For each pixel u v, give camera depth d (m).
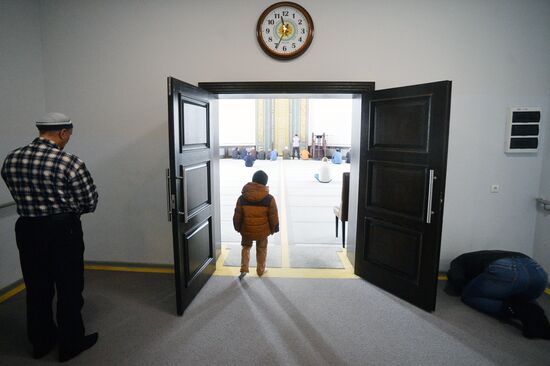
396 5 3.11
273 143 15.56
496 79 3.14
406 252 2.84
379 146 3.03
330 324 2.51
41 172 1.92
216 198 3.67
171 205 2.49
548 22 3.06
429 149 2.58
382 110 2.97
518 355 2.17
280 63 3.22
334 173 10.41
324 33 3.16
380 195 3.06
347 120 14.27
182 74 3.28
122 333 2.39
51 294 2.14
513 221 3.32
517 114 3.14
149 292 3.03
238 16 3.19
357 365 2.07
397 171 2.87
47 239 1.97
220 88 3.25
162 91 3.31
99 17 3.26
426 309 2.70
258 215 3.14
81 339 2.17
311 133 15.37
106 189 3.49
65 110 3.41
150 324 2.51
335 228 4.91
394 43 3.14
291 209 6.09
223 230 4.87
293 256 3.87
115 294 2.99
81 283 2.15
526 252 3.34
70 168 1.97
